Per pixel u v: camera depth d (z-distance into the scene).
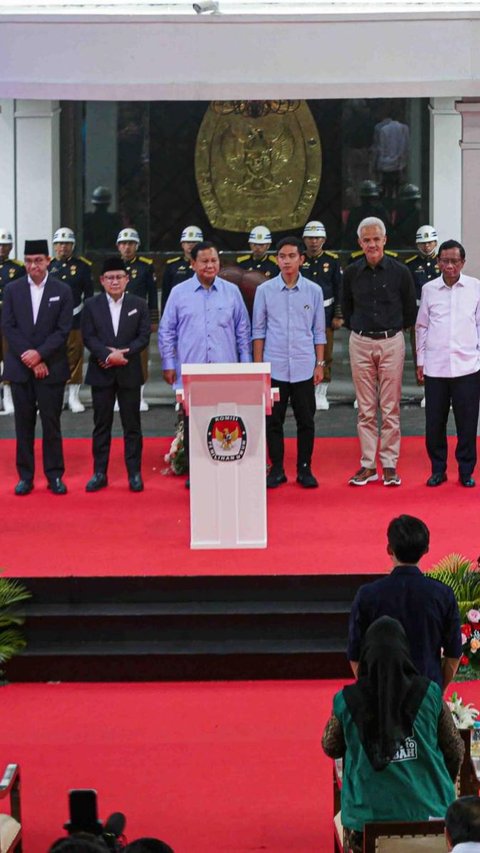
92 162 19.28
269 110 18.94
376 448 10.75
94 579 8.29
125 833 6.01
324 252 13.90
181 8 11.54
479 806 4.12
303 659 7.93
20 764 6.76
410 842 4.70
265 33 11.27
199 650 7.97
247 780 6.55
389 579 5.83
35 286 10.13
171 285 13.55
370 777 4.87
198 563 8.55
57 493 10.34
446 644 5.86
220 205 19.19
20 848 5.65
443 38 11.25
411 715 4.81
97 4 11.48
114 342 10.27
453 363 10.26
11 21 11.27
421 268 13.82
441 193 17.39
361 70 11.30
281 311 10.20
